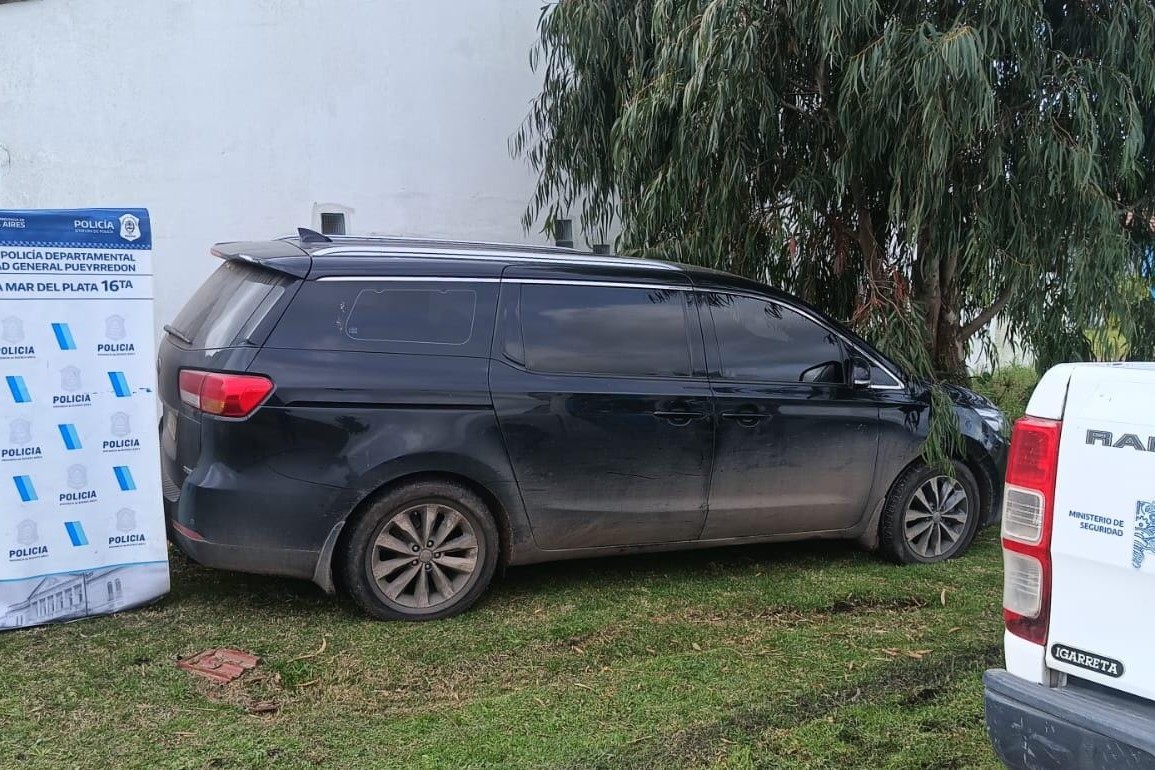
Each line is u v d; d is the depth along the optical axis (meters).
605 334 4.64
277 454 4.02
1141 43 5.45
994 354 7.18
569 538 4.63
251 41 7.08
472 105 7.96
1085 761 2.38
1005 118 5.51
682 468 4.73
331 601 4.57
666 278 4.85
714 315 4.91
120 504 4.27
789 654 4.19
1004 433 5.61
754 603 4.78
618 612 4.61
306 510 4.08
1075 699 2.46
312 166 7.39
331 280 4.18
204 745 3.26
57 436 4.10
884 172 6.04
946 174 5.57
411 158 7.76
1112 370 2.48
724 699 3.75
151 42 6.77
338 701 3.63
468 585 4.46
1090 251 5.47
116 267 4.16
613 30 6.52
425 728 3.45
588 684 3.85
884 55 5.06
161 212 6.92
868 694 3.83
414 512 4.34
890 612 4.72
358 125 7.53
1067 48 5.80
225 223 7.14
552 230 7.48
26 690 3.58
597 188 7.13
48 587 4.14
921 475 5.34
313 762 3.19
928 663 4.13
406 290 4.30
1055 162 5.27
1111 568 2.40
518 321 4.47
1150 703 2.39
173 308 7.03
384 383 4.16
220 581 4.79
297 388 4.02
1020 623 2.63
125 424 4.25
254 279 4.25
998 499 5.63
